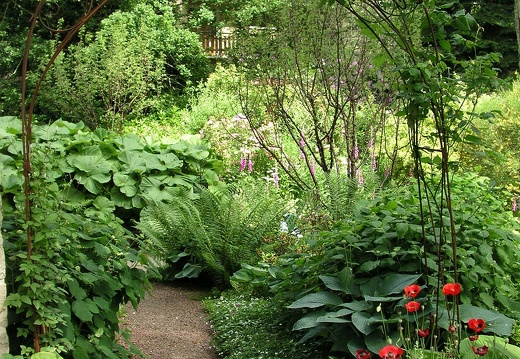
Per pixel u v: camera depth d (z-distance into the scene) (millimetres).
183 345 5172
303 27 6551
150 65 14086
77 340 3475
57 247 3393
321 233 4484
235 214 6789
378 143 8781
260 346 4656
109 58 13109
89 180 7898
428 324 3865
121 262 3830
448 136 3709
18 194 3299
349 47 6645
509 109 9711
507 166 8203
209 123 11203
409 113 3668
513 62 19141
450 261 4195
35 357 3057
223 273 6793
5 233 3316
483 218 4652
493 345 3428
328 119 7543
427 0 3643
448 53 3814
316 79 7043
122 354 3807
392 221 4281
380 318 3824
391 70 3623
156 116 15031
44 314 3182
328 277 4258
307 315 4164
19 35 17391
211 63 18891
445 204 4613
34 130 8297
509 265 4707
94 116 13367
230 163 9969
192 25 19328
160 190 8062
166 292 6770
